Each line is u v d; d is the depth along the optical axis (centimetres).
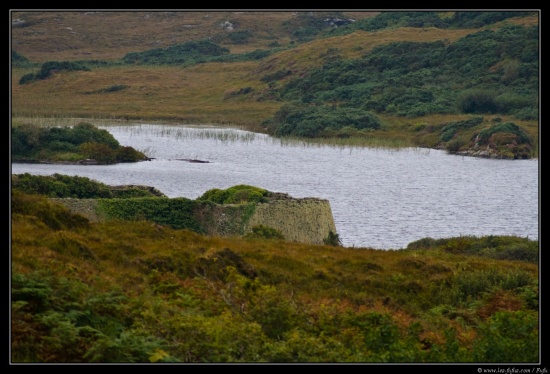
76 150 10806
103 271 2411
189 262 2812
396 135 14250
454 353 1922
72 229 2945
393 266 3431
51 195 5400
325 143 13725
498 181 10738
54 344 1614
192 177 9969
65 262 2302
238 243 3466
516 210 8869
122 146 11369
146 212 4853
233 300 2269
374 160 12344
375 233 7238
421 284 3167
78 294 1855
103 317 1817
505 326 2228
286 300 2252
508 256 4322
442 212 8588
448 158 12662
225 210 4997
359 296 2873
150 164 10912
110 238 2966
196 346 1759
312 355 1812
